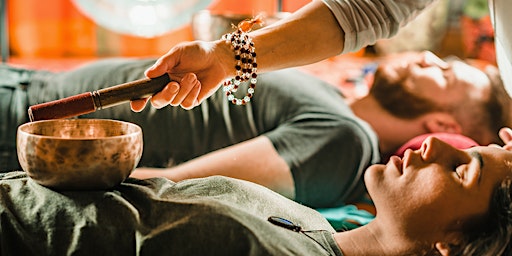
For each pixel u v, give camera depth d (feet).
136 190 4.11
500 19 4.80
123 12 8.98
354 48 5.15
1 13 9.47
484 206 4.29
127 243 3.81
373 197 4.52
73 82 7.15
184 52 4.35
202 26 7.80
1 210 3.73
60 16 9.86
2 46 9.53
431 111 7.69
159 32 9.12
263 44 4.76
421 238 4.34
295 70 7.61
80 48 9.99
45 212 3.78
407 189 4.37
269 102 7.13
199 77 4.56
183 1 9.08
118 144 3.84
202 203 3.93
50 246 3.68
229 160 6.49
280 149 6.62
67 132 4.22
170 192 4.33
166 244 3.81
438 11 9.65
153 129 6.98
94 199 3.87
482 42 9.76
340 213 6.43
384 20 5.15
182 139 7.03
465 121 7.66
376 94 7.89
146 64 7.34
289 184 6.52
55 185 3.88
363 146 6.82
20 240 3.67
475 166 4.36
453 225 4.30
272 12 9.82
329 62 9.55
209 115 7.11
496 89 7.70
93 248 3.73
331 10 5.00
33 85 7.12
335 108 7.04
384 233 4.44
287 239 3.94
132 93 4.09
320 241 4.32
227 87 4.83
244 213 3.97
